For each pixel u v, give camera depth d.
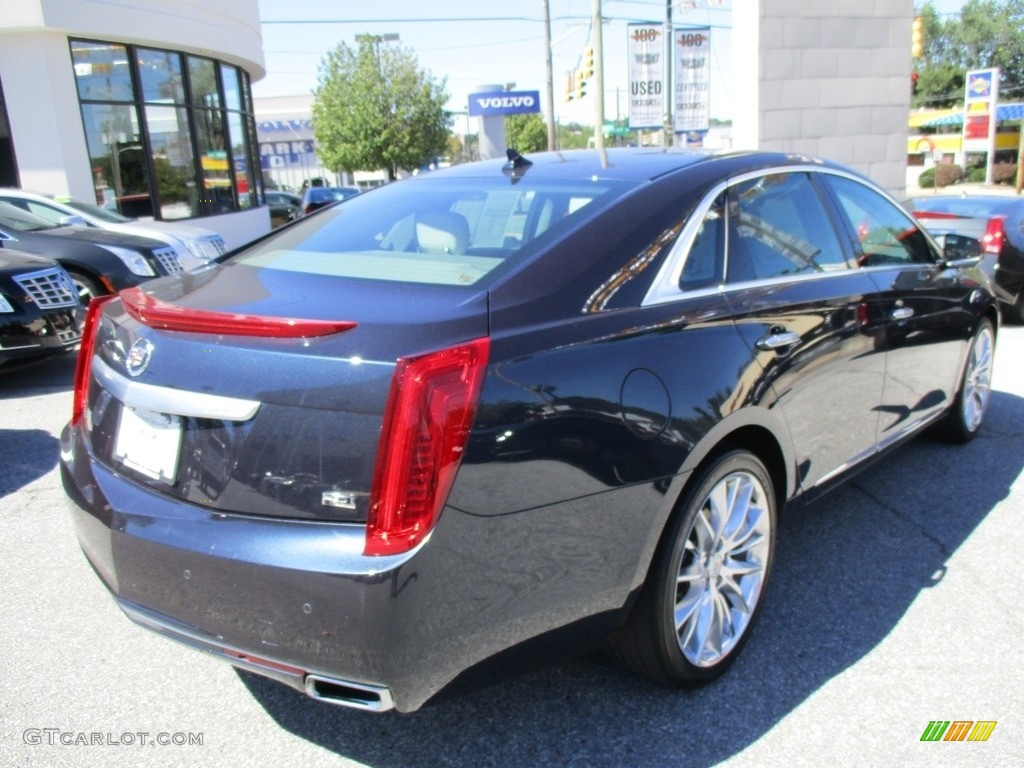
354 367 2.05
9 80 12.88
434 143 38.06
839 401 3.37
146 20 14.26
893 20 13.97
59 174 13.21
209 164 16.95
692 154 3.37
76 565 3.70
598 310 2.48
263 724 2.69
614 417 2.36
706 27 17.69
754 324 2.88
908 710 2.70
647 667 2.68
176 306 2.44
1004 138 49.62
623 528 2.39
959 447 4.98
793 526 4.02
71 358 7.99
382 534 2.00
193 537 2.17
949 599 3.36
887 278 3.75
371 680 2.06
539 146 76.50
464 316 2.23
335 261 2.82
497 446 2.12
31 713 2.73
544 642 2.33
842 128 14.19
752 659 2.98
